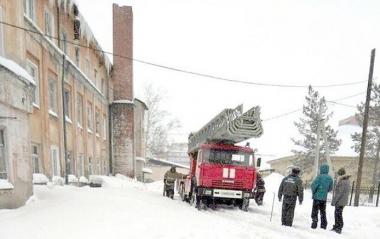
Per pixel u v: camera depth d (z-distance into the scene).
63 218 6.52
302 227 8.88
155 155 56.16
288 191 8.95
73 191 12.41
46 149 15.68
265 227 8.59
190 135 18.16
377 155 37.88
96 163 26.55
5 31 8.84
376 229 8.91
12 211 7.43
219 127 12.65
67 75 19.42
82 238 5.30
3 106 7.90
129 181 27.52
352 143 43.50
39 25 15.80
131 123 32.44
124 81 32.53
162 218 7.27
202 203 12.94
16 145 8.46
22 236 5.21
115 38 32.69
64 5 19.05
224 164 12.45
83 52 23.61
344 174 8.65
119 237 5.48
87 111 24.31
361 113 40.94
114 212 7.45
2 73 7.73
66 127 18.97
